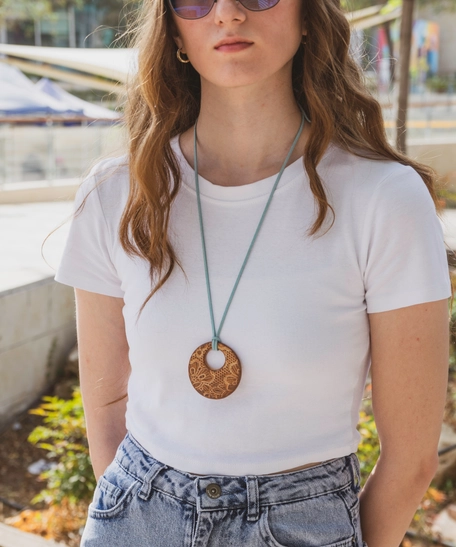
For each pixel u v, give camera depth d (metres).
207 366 1.21
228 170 1.30
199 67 1.26
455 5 25.19
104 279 1.38
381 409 1.25
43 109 12.85
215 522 1.17
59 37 25.11
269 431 1.19
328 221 1.18
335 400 1.21
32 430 5.84
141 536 1.22
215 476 1.20
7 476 5.10
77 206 1.38
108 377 1.46
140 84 1.35
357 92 1.29
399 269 1.16
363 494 1.32
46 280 6.29
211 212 1.25
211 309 1.20
